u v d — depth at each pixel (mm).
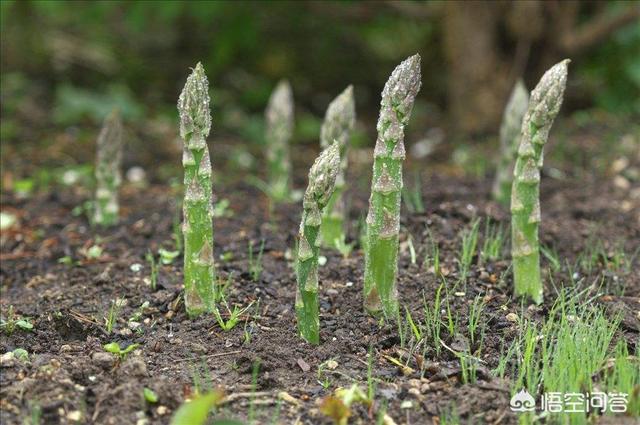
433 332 1397
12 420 1284
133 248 1622
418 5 2264
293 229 1655
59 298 1481
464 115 2207
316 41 2650
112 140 1680
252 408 1288
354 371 1356
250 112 2512
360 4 2316
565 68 1401
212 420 1293
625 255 1574
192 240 1409
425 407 1310
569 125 2135
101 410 1296
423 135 2223
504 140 1717
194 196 1396
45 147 2102
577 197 1779
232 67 2652
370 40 2715
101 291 1497
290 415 1305
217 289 1475
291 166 2078
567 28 2145
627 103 2316
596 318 1380
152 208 1778
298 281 1375
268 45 2641
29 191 1859
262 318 1430
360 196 1787
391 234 1389
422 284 1476
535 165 1423
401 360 1369
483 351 1380
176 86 2584
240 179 1950
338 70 2654
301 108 2531
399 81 1355
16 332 1419
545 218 1687
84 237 1665
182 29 2686
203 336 1403
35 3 2484
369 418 1301
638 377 1327
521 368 1337
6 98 2336
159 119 2307
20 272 1583
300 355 1373
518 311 1435
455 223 1622
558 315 1429
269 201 1798
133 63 2629
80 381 1329
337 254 1562
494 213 1626
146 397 1303
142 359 1358
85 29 2689
